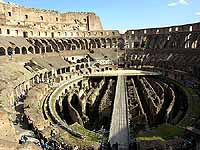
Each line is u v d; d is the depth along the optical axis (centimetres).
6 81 5153
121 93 6156
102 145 3222
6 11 9744
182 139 3172
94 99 6219
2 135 2695
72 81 7556
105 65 10038
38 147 2670
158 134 3384
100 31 12462
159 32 11500
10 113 3700
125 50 11588
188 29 10056
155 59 9831
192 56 8338
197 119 3950
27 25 10256
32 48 9044
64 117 5578
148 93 6059
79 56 10838
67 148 3072
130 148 3225
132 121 4738
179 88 6388
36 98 5038
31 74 6800
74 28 12812
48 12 11606
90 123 5450
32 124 3531
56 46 10325
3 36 8244
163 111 5303
